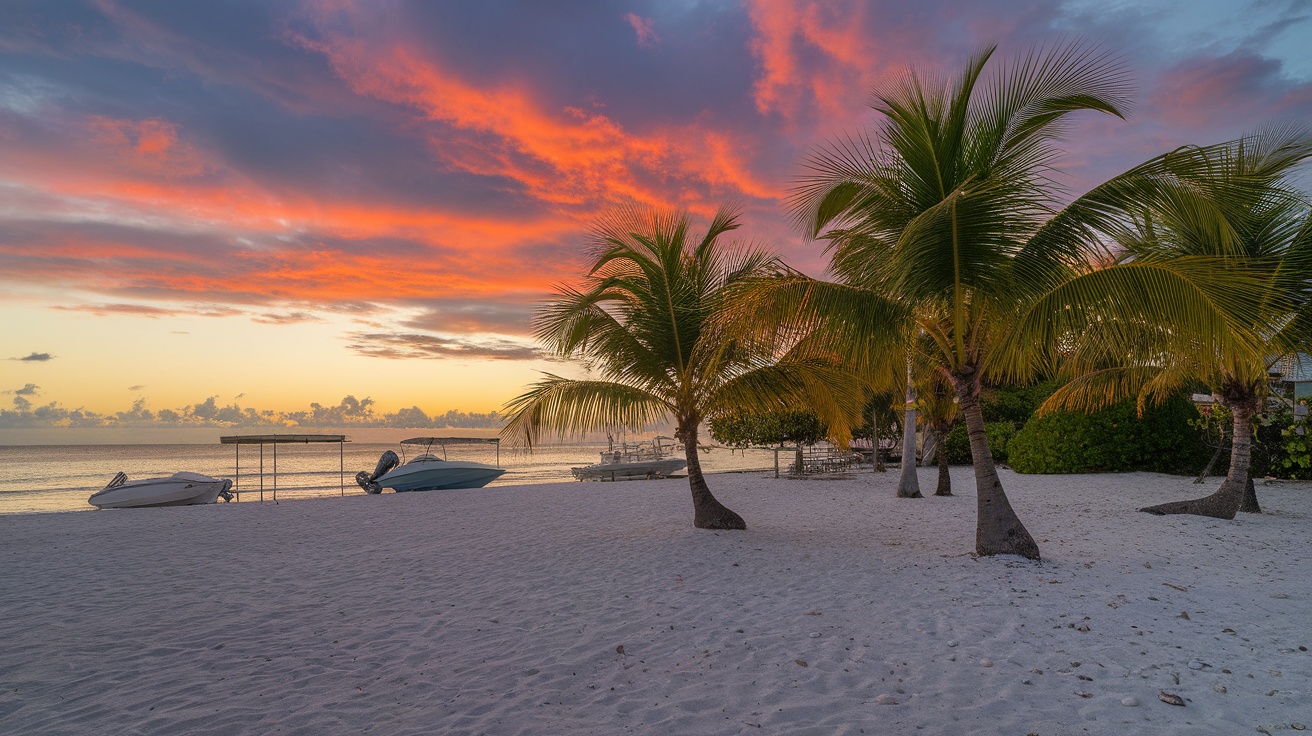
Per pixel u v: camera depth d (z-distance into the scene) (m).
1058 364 14.52
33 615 6.29
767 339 8.25
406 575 7.89
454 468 21.94
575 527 11.61
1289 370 11.93
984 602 6.07
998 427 24.39
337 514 14.09
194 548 10.02
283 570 8.29
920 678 4.28
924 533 10.27
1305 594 6.22
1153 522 10.72
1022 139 7.98
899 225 8.31
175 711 4.04
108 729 3.79
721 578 7.30
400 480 21.58
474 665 4.79
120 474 19.84
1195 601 6.02
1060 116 7.77
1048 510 12.39
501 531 11.33
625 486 19.80
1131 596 6.20
